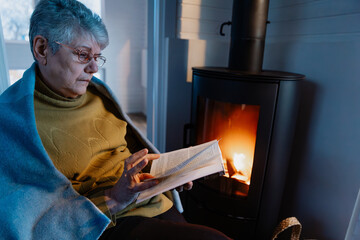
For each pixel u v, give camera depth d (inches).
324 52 45.8
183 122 67.8
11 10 80.0
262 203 45.4
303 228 53.4
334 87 44.6
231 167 47.6
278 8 55.6
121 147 36.6
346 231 44.6
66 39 26.3
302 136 51.8
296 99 41.9
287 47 53.7
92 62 29.2
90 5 128.6
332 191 46.6
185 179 24.5
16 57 71.2
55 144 28.2
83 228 24.2
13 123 24.4
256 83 39.7
